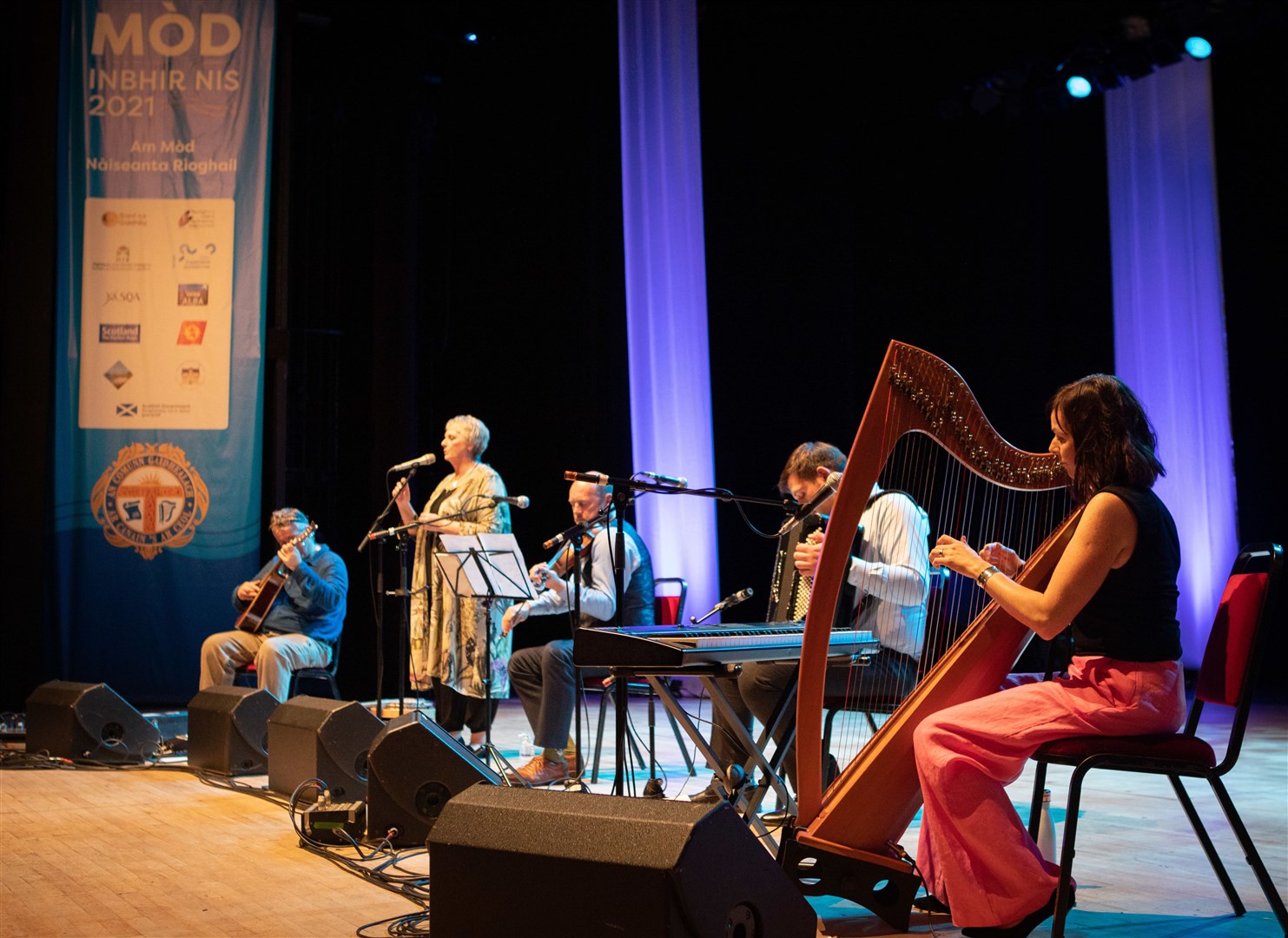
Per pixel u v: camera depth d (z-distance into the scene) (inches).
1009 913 88.8
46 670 271.4
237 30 281.7
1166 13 318.7
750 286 375.6
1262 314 336.8
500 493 210.1
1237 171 339.3
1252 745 217.0
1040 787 95.7
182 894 108.2
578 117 358.9
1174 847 127.3
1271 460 337.7
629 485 131.7
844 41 365.1
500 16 358.0
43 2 281.0
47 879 114.0
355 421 351.9
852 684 127.8
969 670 98.0
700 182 365.4
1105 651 92.7
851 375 385.4
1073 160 374.3
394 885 110.4
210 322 277.3
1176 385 352.8
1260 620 90.7
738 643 103.9
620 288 356.8
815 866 101.9
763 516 372.5
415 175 341.1
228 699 180.9
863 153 385.4
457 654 208.4
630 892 70.1
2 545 273.9
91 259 277.4
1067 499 115.8
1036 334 374.3
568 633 372.8
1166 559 92.0
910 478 193.5
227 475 275.3
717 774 119.0
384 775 127.0
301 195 349.7
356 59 350.9
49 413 277.4
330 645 223.6
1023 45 341.4
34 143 280.2
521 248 366.9
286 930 96.2
